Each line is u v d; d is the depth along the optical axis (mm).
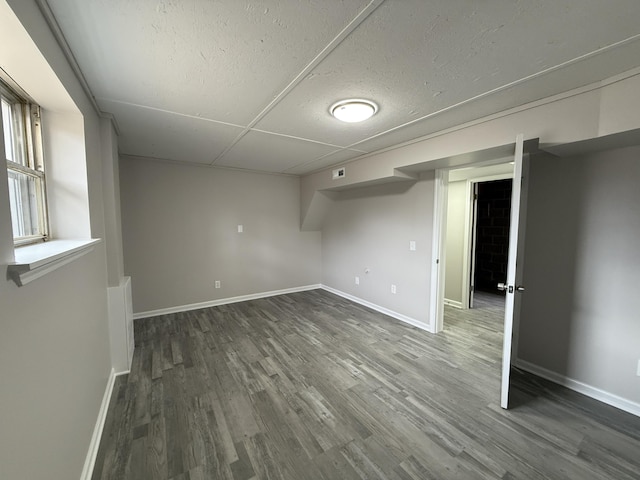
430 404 2043
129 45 1362
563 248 2287
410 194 3592
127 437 1717
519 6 1117
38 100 1506
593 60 1494
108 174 2303
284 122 2389
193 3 1097
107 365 2178
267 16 1180
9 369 795
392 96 1914
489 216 5648
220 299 4445
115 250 2369
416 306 3570
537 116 1976
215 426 1817
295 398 2109
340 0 1089
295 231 5141
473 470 1498
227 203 4422
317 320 3764
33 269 867
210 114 2219
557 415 1931
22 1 954
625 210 1972
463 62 1522
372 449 1638
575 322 2230
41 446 982
